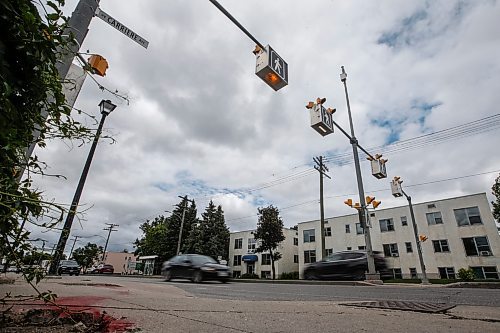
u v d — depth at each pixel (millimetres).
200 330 1917
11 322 1808
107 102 9766
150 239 55438
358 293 7070
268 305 3549
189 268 13570
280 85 6621
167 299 3725
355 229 37562
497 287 10297
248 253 49000
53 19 1494
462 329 2227
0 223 1362
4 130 1318
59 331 1697
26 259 1517
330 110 10062
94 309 2342
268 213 38750
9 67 1302
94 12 3227
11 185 1415
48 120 1623
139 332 1792
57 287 4539
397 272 32906
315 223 41594
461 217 30625
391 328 2223
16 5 1291
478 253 28781
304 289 8656
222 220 51312
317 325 2271
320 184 27016
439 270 30484
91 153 10938
